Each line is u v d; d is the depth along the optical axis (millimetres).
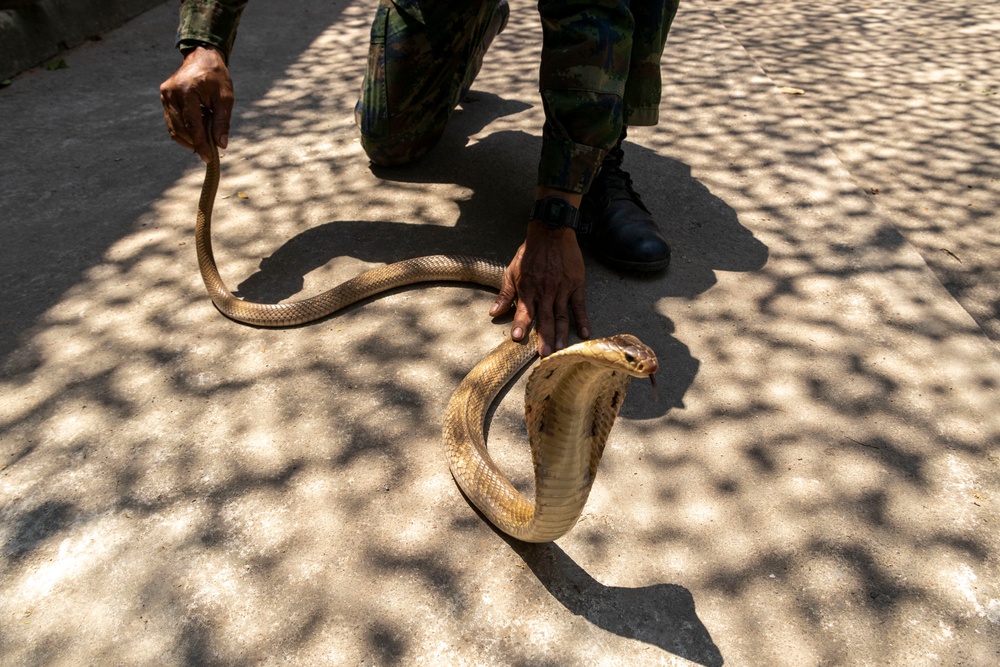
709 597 1801
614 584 1825
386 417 2293
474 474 2004
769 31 6559
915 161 4234
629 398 2361
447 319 2719
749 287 2871
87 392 2350
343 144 3914
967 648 1696
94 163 3672
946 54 5973
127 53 5074
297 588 1800
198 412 2287
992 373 2465
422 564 1862
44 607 1753
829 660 1674
